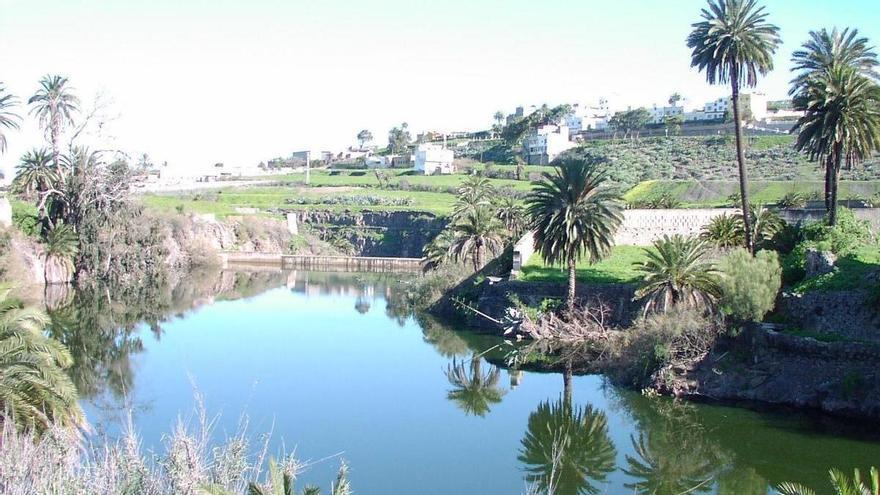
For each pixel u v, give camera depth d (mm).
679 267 42219
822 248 43656
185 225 116812
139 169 97125
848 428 32781
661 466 30141
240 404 36844
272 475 13258
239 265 125438
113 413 32562
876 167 93062
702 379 39000
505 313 57375
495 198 87250
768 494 27047
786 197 68625
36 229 87312
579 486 27938
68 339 54250
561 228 49781
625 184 111688
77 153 89500
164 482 13562
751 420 34562
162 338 56094
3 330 23156
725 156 126875
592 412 37750
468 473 28547
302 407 37094
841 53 46500
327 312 73125
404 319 68188
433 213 141125
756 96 190375
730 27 48188
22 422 20641
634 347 43344
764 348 38969
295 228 148750
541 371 46375
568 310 52406
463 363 48875
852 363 35312
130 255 90625
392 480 27531
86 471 13477
